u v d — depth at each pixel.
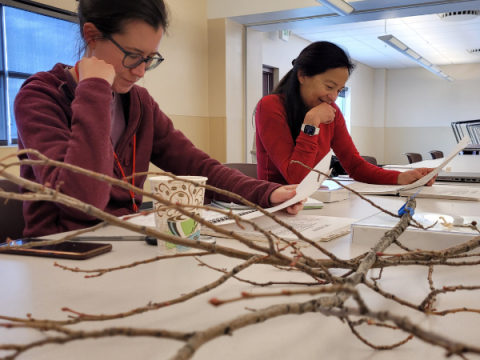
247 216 0.94
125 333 0.21
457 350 0.18
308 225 0.88
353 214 1.10
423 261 0.45
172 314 0.43
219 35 4.98
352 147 1.95
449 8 4.48
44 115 1.11
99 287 0.52
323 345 0.37
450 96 10.01
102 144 1.00
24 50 3.18
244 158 5.40
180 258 0.66
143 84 4.17
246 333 0.40
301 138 1.60
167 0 4.35
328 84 1.68
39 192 0.29
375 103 10.74
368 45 7.84
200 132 5.02
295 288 0.50
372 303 0.47
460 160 3.06
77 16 1.19
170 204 0.32
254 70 5.43
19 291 0.51
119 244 0.75
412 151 10.54
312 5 4.51
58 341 0.22
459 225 0.75
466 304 0.47
